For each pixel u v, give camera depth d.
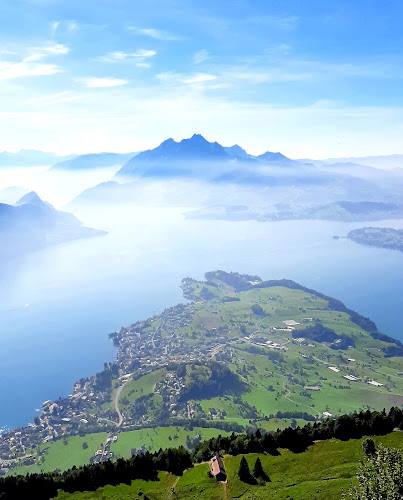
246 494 124.44
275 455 148.12
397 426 147.50
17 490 150.50
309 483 119.62
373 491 67.88
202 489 135.38
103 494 146.38
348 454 134.25
